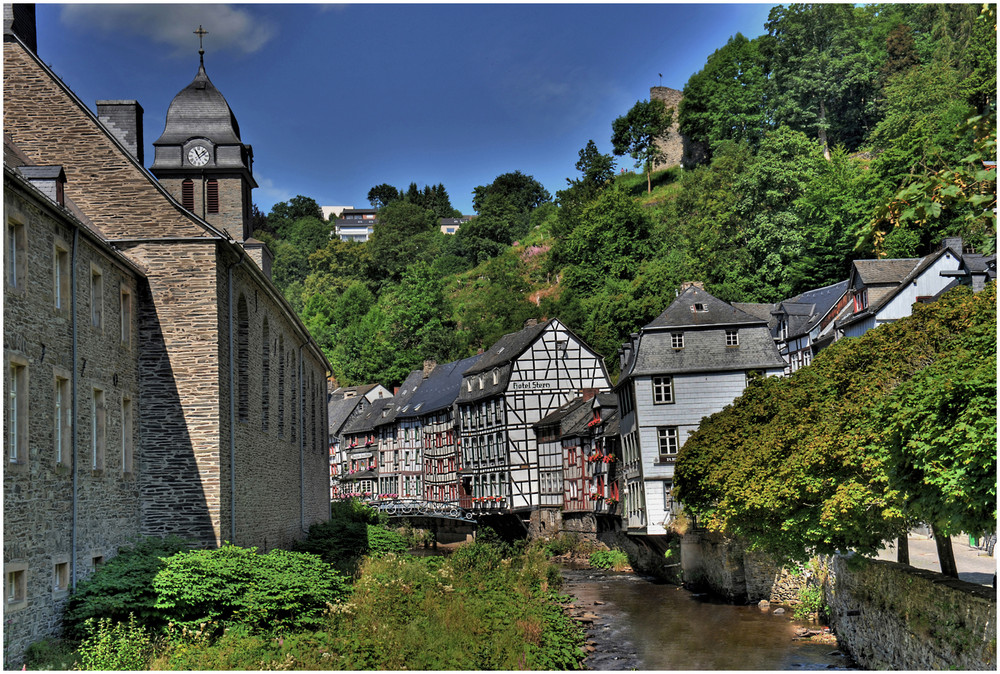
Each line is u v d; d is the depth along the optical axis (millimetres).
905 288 43094
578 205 105688
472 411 61938
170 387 20438
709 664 20484
